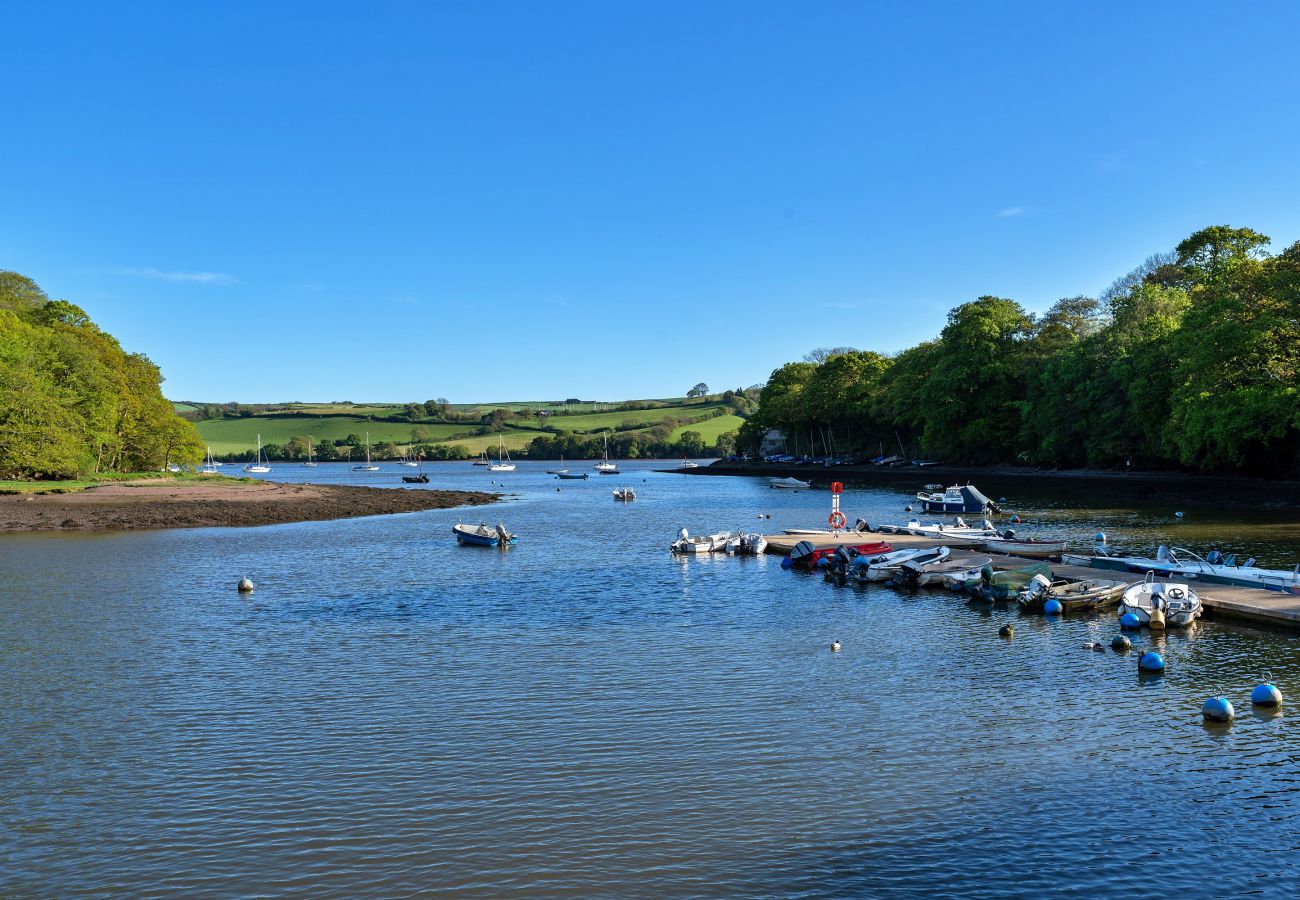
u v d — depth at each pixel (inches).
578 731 763.4
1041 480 4153.5
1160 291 4077.3
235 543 2338.8
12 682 936.3
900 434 6358.3
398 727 781.9
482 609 1330.0
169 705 853.8
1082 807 603.8
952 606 1311.5
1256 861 530.0
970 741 729.0
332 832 580.7
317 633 1168.8
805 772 667.4
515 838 568.4
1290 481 3208.7
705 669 958.4
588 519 3019.2
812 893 498.3
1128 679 904.9
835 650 1036.5
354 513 3385.8
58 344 4269.2
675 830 575.8
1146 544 1825.8
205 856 551.2
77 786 661.3
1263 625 1123.9
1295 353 2987.2
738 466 7253.9
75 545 2297.0
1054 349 4744.1
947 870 522.3
